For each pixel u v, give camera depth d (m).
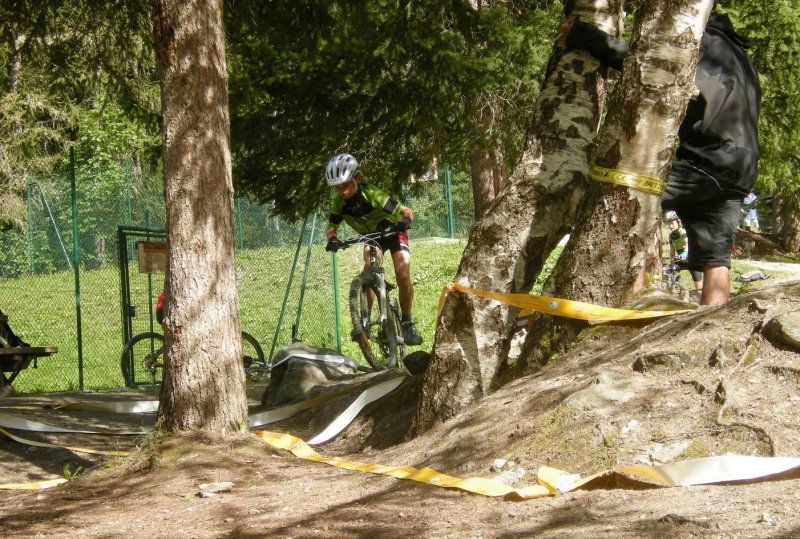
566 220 5.63
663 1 4.99
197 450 5.63
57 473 6.26
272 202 13.61
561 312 5.14
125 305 12.53
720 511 3.15
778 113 12.48
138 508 4.83
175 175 5.94
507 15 10.81
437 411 5.59
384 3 10.16
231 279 6.04
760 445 3.61
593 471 3.90
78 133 22.86
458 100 11.22
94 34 9.30
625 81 5.10
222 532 4.11
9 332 10.90
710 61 5.32
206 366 5.87
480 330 5.55
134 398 10.33
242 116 11.18
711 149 5.27
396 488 4.42
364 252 9.38
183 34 5.96
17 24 9.11
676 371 4.25
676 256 15.26
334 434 6.66
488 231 5.63
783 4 11.73
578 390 4.40
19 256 20.52
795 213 28.77
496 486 4.00
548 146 5.65
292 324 15.09
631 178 5.09
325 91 11.20
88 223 19.73
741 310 4.41
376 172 12.26
